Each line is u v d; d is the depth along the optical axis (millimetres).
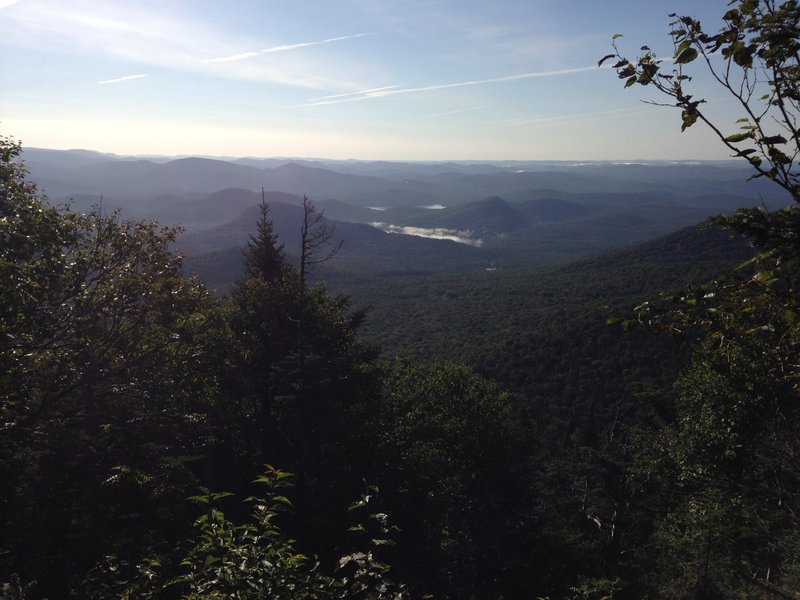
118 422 13953
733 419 15672
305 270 24125
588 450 30312
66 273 13984
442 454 25547
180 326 17234
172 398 16141
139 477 12086
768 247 3340
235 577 3801
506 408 28766
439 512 19719
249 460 19547
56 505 11445
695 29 3225
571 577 18500
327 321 22656
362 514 16750
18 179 15719
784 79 3096
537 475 30250
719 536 14094
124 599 4645
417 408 26422
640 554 20594
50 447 12367
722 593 13234
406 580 15883
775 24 3020
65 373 13867
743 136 3225
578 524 25969
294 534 16047
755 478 14375
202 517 4102
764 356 3816
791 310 3309
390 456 19859
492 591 19344
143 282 15883
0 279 10820
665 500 21016
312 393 17844
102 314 14867
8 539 10094
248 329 21422
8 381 11320
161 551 11328
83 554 10062
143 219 17000
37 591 9227
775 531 13062
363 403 21391
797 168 3133
